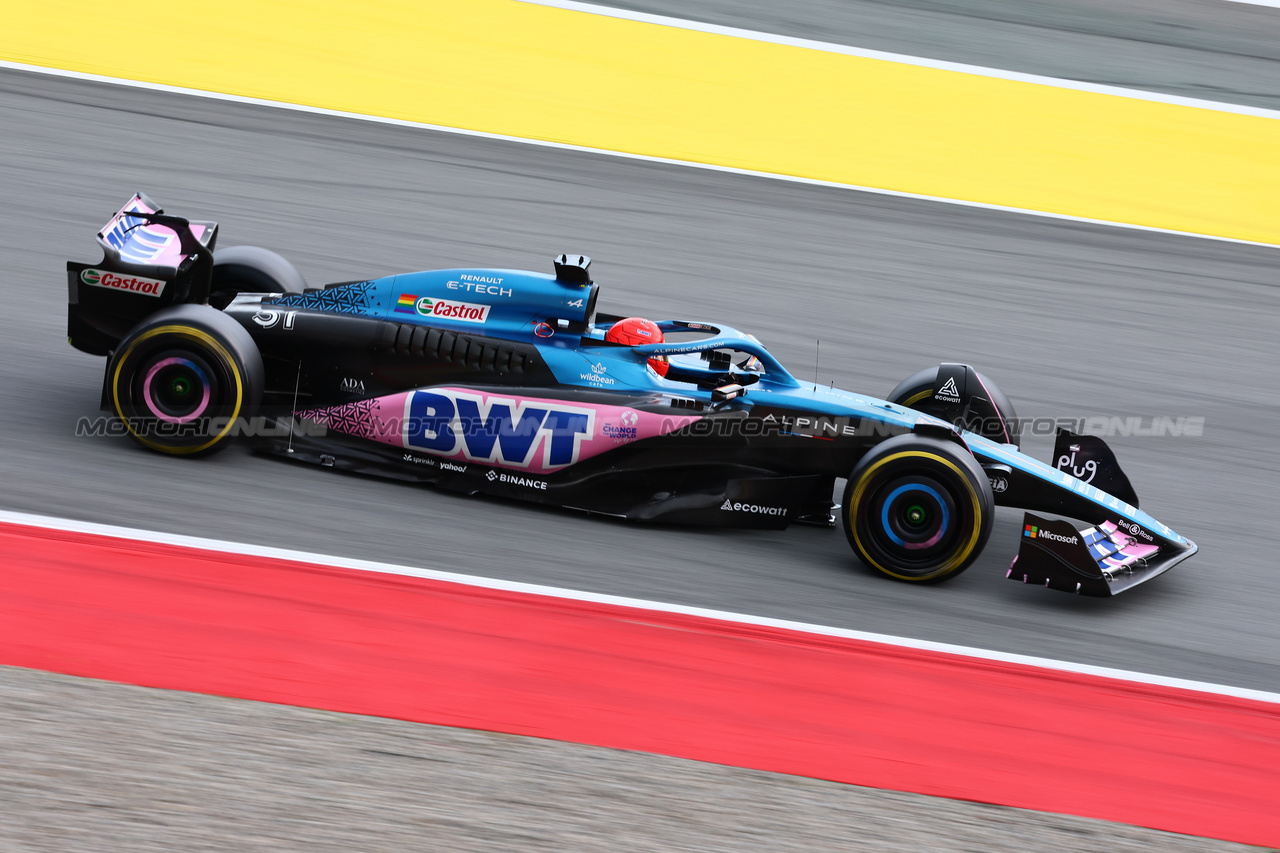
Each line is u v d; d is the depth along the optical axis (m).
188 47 45.81
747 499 21.09
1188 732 17.05
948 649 18.44
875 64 54.66
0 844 12.39
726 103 48.09
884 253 37.34
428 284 22.02
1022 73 56.06
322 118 41.44
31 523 18.36
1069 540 19.58
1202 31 66.44
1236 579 22.17
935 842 14.11
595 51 51.53
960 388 22.94
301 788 13.72
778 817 14.24
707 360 23.11
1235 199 45.31
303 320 21.80
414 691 15.77
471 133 42.06
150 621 16.44
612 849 13.38
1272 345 34.66
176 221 20.92
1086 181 45.38
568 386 21.44
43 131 37.12
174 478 20.41
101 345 21.58
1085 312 35.22
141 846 12.61
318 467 21.72
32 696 14.62
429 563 18.95
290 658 16.08
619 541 20.67
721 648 17.70
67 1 48.38
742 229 37.62
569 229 35.75
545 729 15.38
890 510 20.03
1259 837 14.97
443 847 13.08
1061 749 16.30
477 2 55.12
